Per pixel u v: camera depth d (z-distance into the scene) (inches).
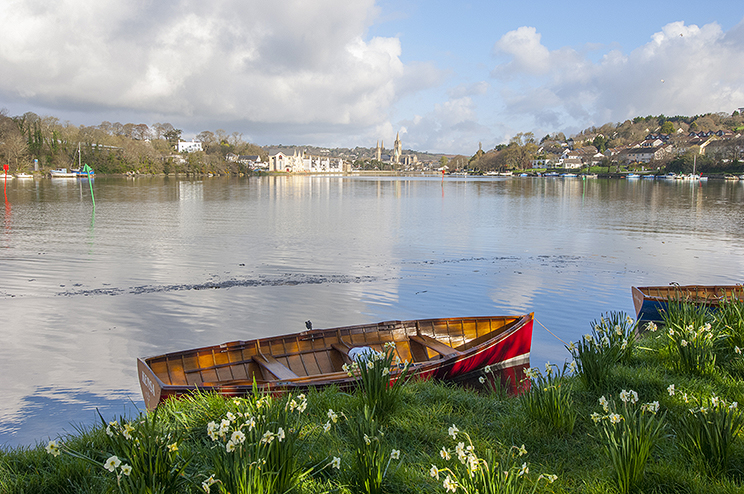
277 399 232.1
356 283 693.9
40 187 3021.7
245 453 165.8
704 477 185.2
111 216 1520.7
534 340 482.6
